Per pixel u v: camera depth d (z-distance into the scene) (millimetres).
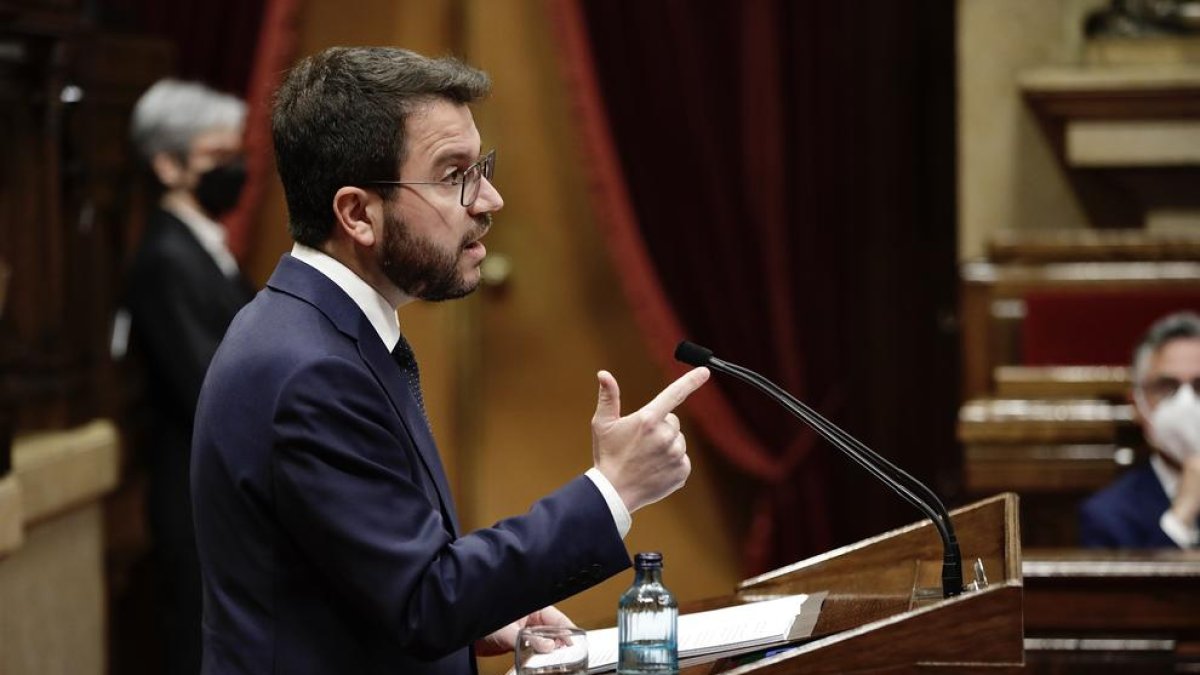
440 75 7078
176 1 21219
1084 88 19172
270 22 21297
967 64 20406
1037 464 18438
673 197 21250
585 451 22141
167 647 15906
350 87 7016
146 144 16344
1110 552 12320
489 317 22203
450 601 6430
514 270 22156
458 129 7055
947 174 21156
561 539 6637
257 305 7125
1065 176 20234
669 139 21203
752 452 21188
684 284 21297
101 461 16312
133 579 18469
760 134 21062
